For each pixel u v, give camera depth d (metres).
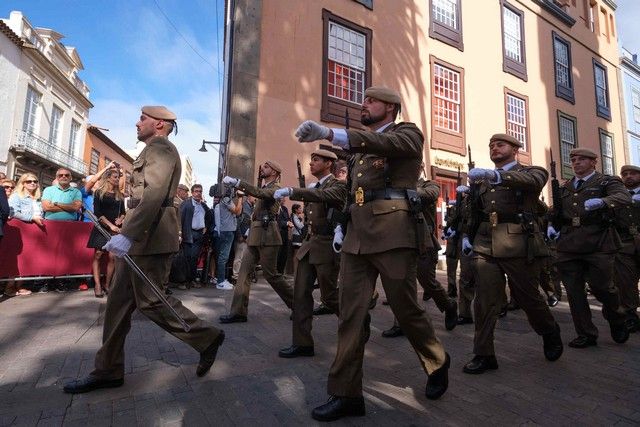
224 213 7.05
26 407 2.39
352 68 10.77
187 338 2.78
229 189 4.39
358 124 10.57
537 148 15.59
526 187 3.16
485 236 3.33
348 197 2.66
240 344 3.74
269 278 4.50
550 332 3.45
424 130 12.07
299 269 3.59
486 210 3.37
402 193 2.43
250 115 8.88
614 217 4.00
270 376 2.93
